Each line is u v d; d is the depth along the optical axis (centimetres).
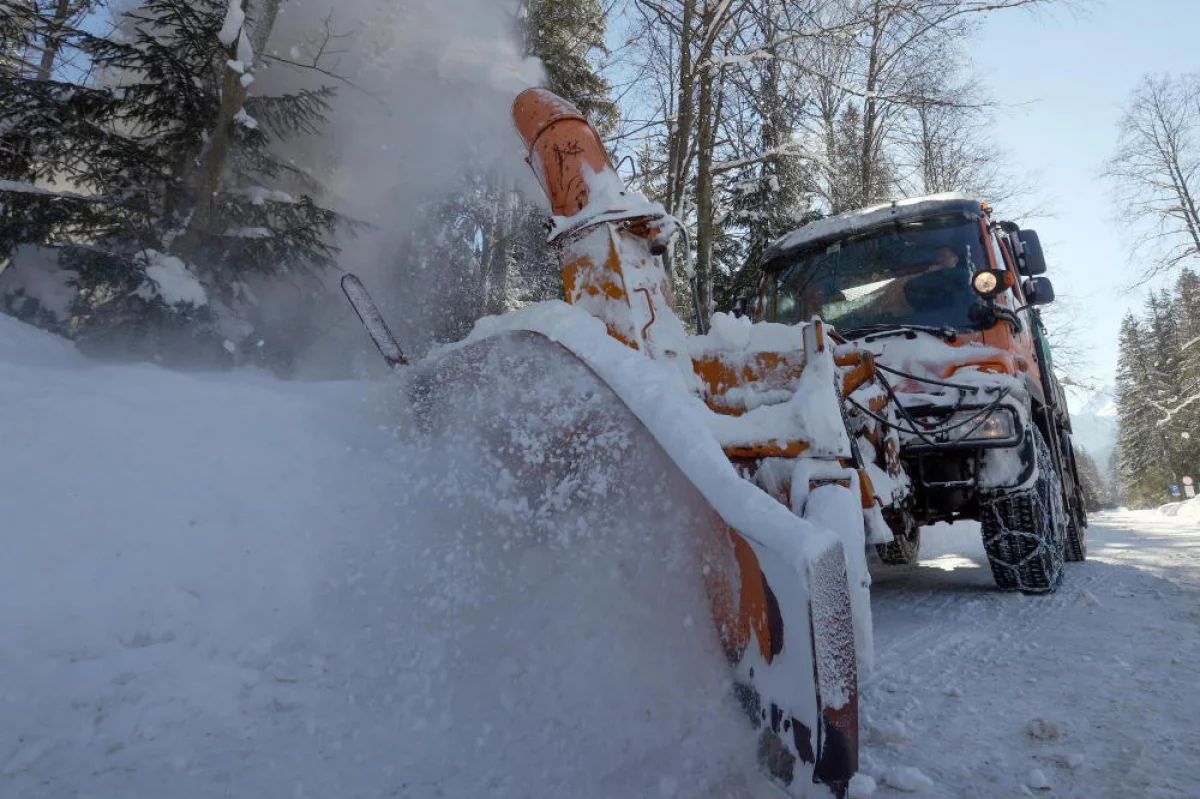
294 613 273
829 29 946
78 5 812
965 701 243
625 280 279
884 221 477
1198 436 3375
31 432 304
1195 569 528
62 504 277
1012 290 492
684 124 959
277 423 376
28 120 642
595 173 305
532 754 190
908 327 422
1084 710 231
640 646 209
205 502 304
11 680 214
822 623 147
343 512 316
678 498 208
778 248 516
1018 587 425
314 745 200
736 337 262
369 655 248
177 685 226
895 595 450
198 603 265
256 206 715
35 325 593
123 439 322
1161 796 174
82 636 238
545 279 1188
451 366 307
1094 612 370
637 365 237
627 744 185
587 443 247
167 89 696
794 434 229
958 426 384
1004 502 418
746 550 174
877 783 183
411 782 180
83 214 642
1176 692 244
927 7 998
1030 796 177
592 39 1210
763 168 1285
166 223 689
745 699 175
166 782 179
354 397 427
